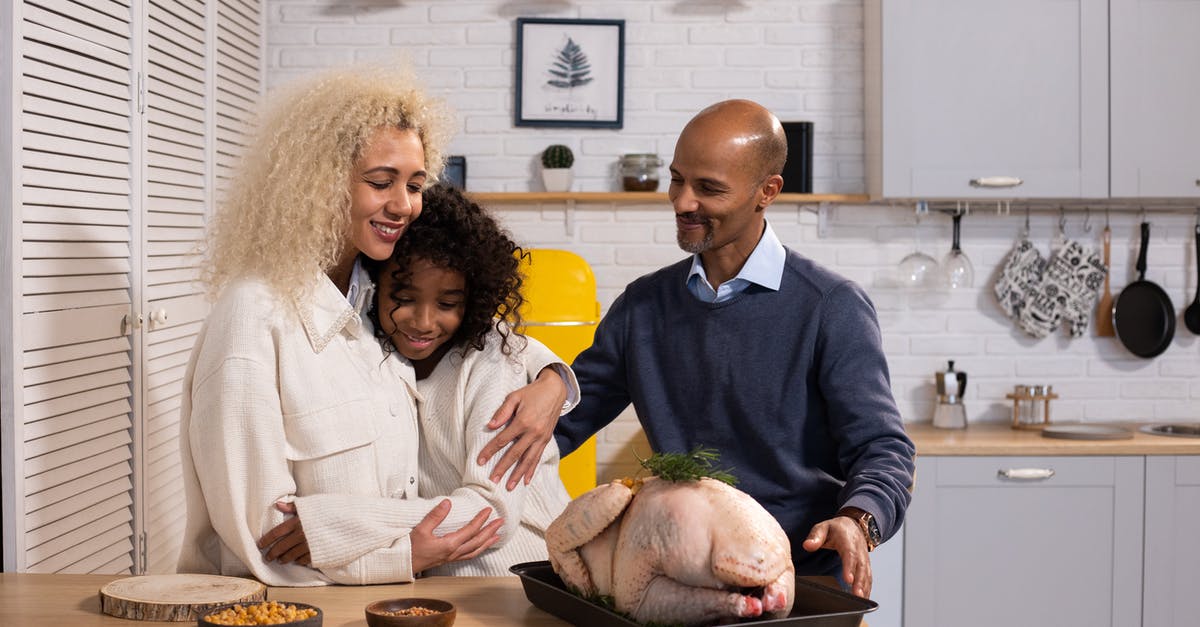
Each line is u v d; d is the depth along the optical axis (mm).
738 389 2014
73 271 2463
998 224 4168
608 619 1312
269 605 1332
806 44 4160
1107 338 4176
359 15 4168
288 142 1652
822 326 1969
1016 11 3799
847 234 4176
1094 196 3811
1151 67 3791
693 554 1260
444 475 1791
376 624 1323
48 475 2348
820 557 1988
